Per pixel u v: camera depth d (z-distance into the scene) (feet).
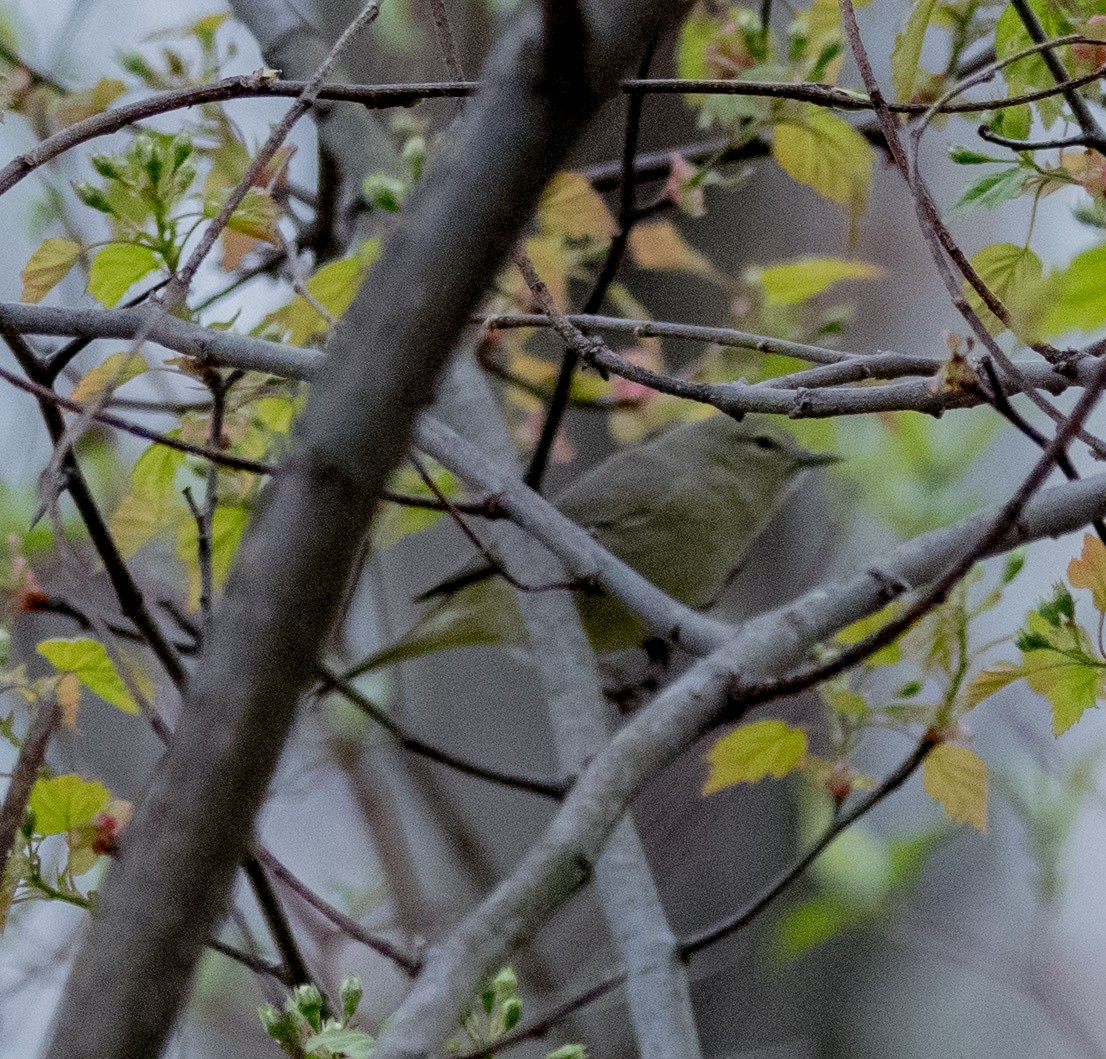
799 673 15.88
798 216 38.75
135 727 31.86
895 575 18.07
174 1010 8.73
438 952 13.07
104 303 20.49
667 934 21.90
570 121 9.17
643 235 34.12
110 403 25.94
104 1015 8.59
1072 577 19.25
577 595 32.86
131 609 20.62
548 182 9.36
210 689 8.84
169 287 17.22
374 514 9.37
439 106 34.73
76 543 30.45
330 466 9.02
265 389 22.99
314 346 26.32
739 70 29.01
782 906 34.94
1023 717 33.27
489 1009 17.01
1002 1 25.99
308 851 37.58
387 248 9.33
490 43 34.96
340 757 32.86
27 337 23.17
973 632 28.32
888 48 35.58
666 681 34.22
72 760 25.72
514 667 36.55
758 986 35.09
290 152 24.07
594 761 14.74
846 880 34.50
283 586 8.91
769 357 32.30
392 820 32.60
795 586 36.83
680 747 15.37
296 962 19.69
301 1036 16.55
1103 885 42.22
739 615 39.14
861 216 28.27
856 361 17.70
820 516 39.81
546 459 27.48
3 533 29.43
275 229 20.17
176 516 26.43
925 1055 36.96
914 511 34.65
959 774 22.07
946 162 43.32
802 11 29.37
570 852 13.41
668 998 21.17
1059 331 19.49
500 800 35.40
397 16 35.01
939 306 41.47
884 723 22.94
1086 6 20.26
